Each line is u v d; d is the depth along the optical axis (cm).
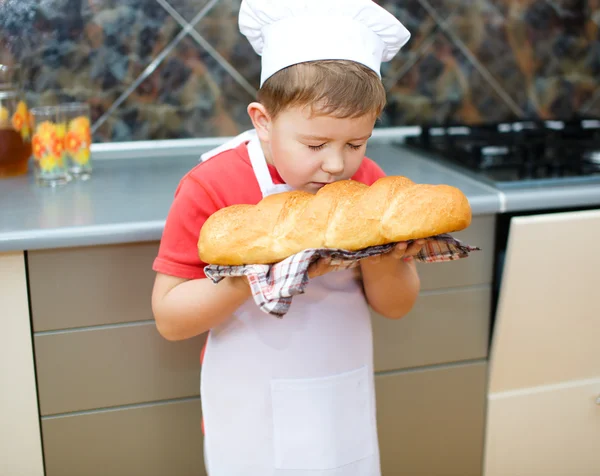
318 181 90
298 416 104
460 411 148
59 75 164
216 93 174
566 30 188
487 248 137
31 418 128
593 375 149
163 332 100
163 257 100
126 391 131
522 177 140
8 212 124
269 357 102
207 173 101
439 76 185
